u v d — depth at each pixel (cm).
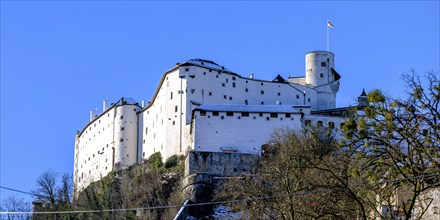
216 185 11456
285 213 4778
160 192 13100
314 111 15950
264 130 13925
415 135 4112
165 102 15938
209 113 14075
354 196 3819
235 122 14012
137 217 11600
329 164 4581
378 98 4156
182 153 15012
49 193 11306
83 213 11112
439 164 3866
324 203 4359
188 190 11369
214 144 13938
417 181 3828
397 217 4241
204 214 10881
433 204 4234
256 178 7500
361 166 4222
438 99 4216
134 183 13950
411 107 4222
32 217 10700
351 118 4334
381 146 4253
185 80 15600
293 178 5128
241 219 5894
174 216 10725
